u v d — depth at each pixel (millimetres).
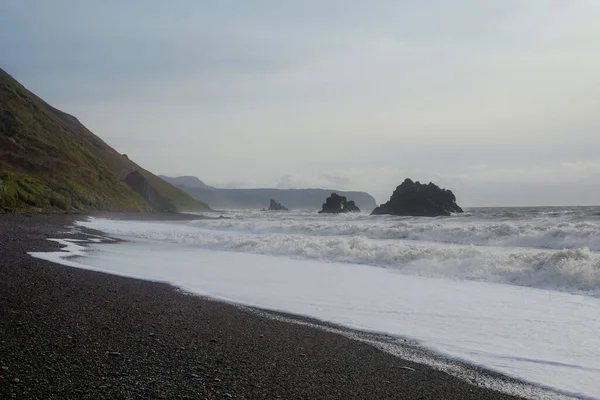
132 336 6574
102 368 5191
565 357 6293
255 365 5691
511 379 5520
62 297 8812
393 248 16594
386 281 12211
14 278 10375
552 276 11531
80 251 17203
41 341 6008
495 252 14258
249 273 13453
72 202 57781
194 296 9930
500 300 9820
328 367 5770
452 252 14797
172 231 30422
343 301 9781
